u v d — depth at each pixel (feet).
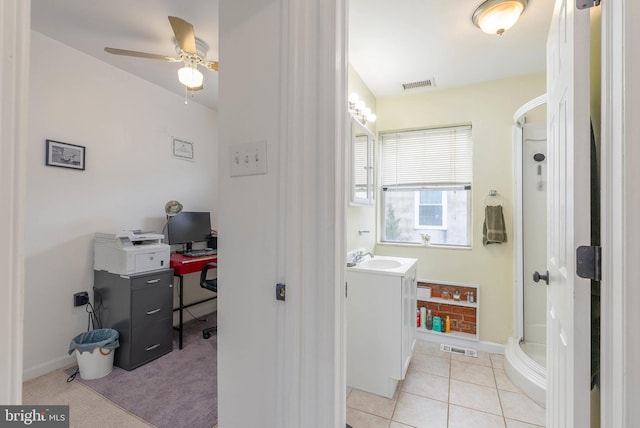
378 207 10.34
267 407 3.55
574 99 2.75
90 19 6.51
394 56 7.63
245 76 3.72
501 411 5.89
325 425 3.28
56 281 7.44
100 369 7.06
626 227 2.23
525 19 6.21
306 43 3.30
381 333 6.46
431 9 5.95
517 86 8.62
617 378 2.32
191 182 10.98
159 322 8.16
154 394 6.42
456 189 9.65
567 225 3.06
